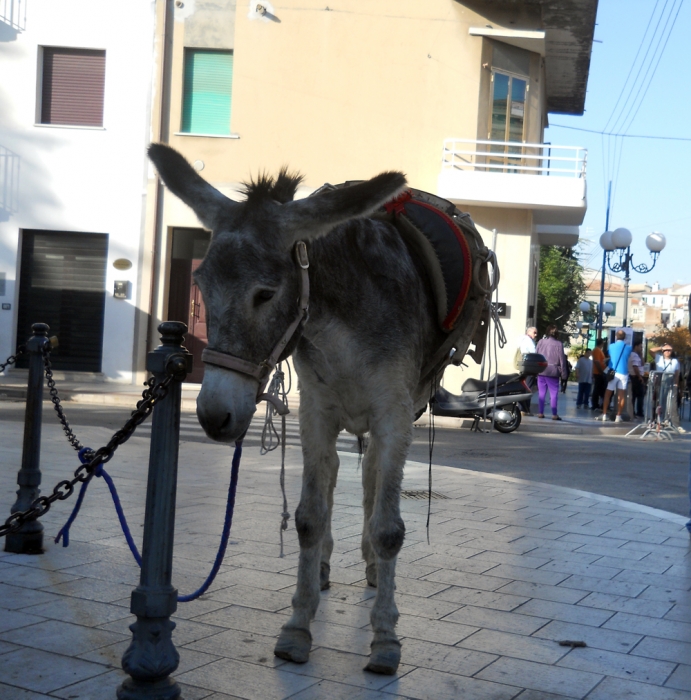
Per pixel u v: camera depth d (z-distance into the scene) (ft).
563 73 88.53
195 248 69.82
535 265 86.74
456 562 19.98
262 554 19.74
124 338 68.74
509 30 69.51
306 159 69.92
